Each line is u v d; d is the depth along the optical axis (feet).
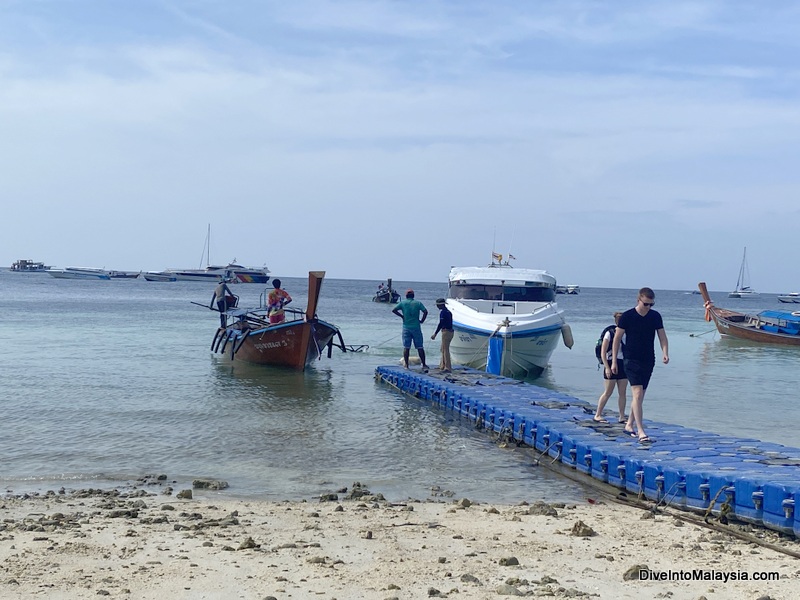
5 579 20.79
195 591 20.20
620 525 29.09
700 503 31.04
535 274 85.56
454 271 89.15
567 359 104.68
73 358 87.71
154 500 32.71
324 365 87.76
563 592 20.59
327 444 45.68
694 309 366.02
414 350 108.88
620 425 43.42
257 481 36.91
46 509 30.53
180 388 66.69
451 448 45.32
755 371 93.81
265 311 92.27
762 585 21.86
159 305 230.48
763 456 35.50
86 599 19.33
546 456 42.70
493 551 24.86
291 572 22.00
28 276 612.29
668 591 21.22
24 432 46.85
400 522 28.91
